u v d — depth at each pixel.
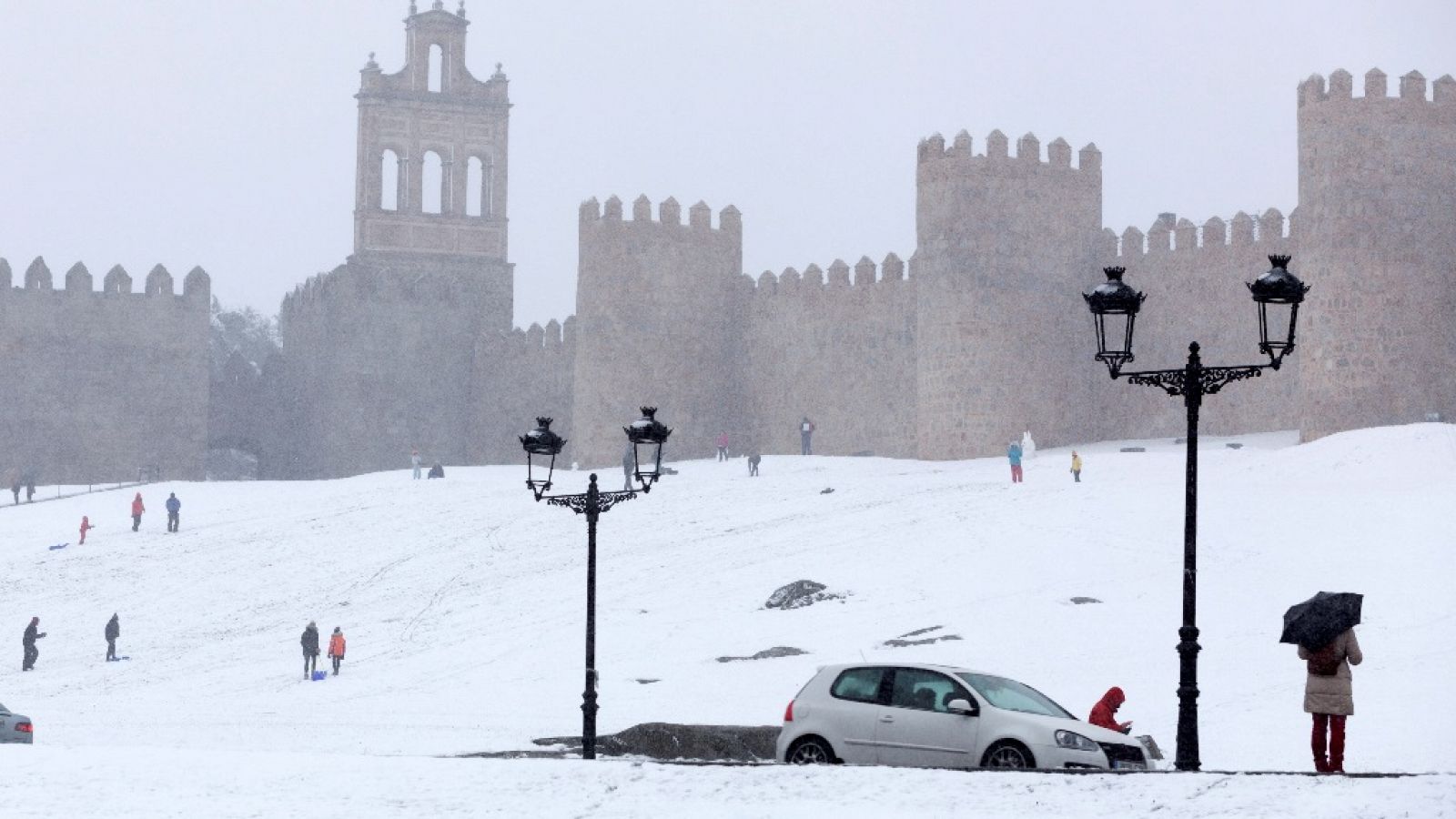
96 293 134.00
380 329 137.12
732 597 60.00
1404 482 67.00
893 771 23.27
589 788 23.66
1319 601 24.75
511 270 141.88
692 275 120.25
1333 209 85.94
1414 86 85.56
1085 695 39.97
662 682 47.50
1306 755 32.09
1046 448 101.06
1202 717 36.78
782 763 26.59
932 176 102.12
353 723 43.75
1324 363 86.00
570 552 74.94
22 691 59.31
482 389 136.88
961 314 100.56
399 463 136.50
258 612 70.94
